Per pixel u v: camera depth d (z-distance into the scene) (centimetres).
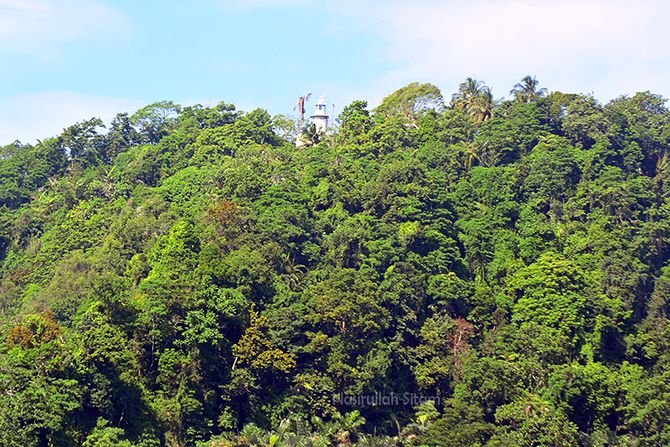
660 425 10869
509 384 11444
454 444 10594
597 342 12431
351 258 13112
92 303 10850
